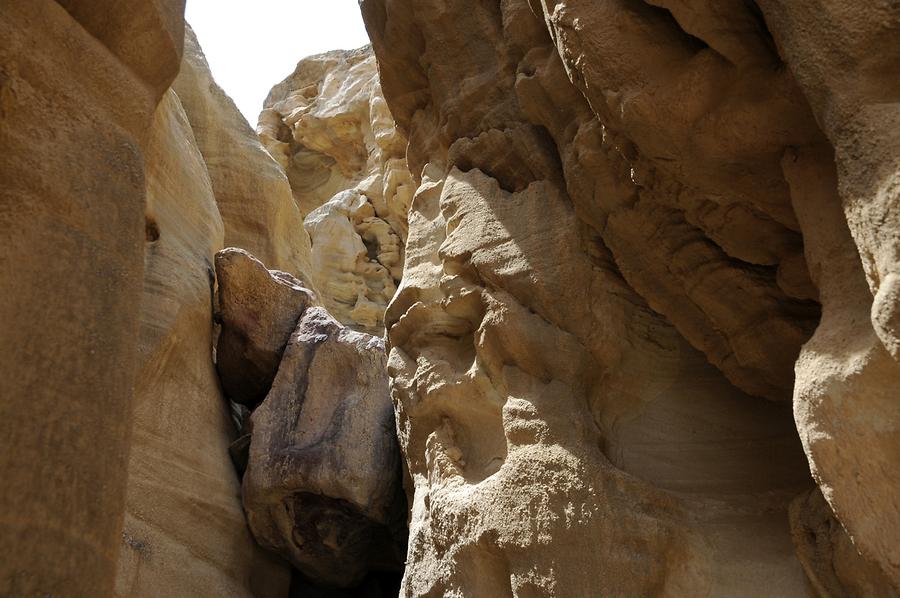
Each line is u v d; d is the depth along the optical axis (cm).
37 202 222
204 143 864
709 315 333
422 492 434
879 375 208
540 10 362
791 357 318
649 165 301
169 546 511
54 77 240
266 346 632
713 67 252
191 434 569
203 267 647
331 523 554
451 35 466
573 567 336
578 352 381
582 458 353
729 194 277
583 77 289
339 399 583
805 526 300
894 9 192
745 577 315
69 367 217
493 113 446
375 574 625
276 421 580
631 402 388
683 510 342
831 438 216
